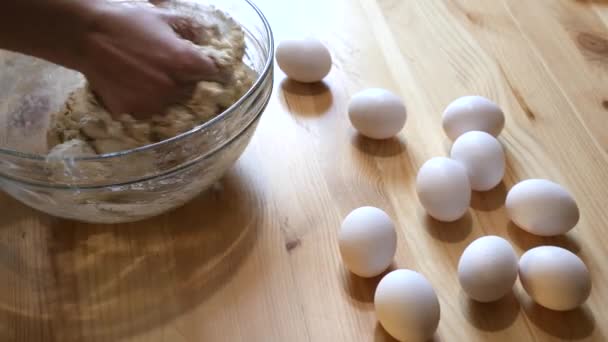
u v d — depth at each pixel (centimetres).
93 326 60
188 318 60
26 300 62
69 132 62
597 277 61
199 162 60
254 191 69
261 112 64
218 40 65
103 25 58
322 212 67
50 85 70
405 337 56
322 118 76
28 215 68
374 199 68
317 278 62
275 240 65
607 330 58
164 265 64
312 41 78
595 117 74
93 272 63
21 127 69
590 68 79
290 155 72
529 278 58
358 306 60
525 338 58
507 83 78
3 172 59
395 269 63
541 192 63
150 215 65
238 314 60
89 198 60
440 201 64
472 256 59
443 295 61
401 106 72
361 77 80
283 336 59
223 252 64
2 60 70
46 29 57
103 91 60
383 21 87
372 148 73
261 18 69
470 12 88
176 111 60
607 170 69
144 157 57
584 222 65
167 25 61
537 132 73
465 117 70
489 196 68
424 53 83
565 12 87
